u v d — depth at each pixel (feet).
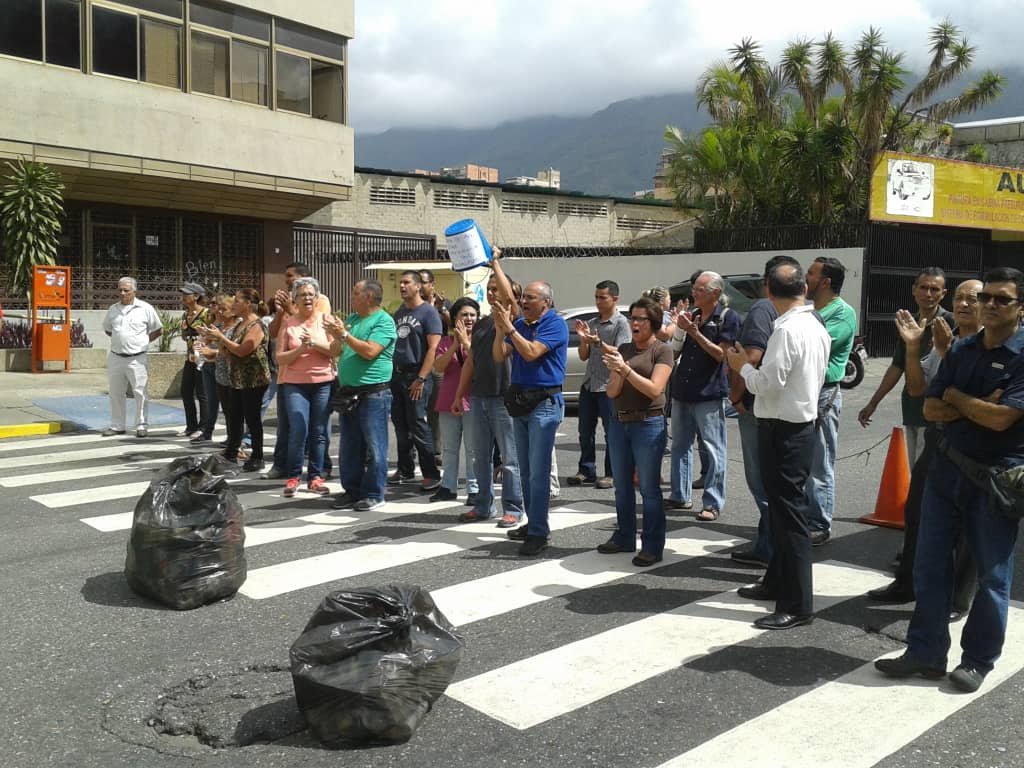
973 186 78.18
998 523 13.03
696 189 93.61
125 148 62.69
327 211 95.35
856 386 58.08
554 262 85.51
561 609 16.79
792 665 14.26
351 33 75.97
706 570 19.20
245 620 16.25
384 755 11.51
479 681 13.66
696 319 24.07
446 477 25.93
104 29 61.67
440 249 104.17
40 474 29.84
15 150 57.98
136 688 13.46
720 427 23.79
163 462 31.96
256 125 69.82
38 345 53.88
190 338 36.65
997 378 12.72
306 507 24.98
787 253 74.13
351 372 24.14
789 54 88.17
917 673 13.79
